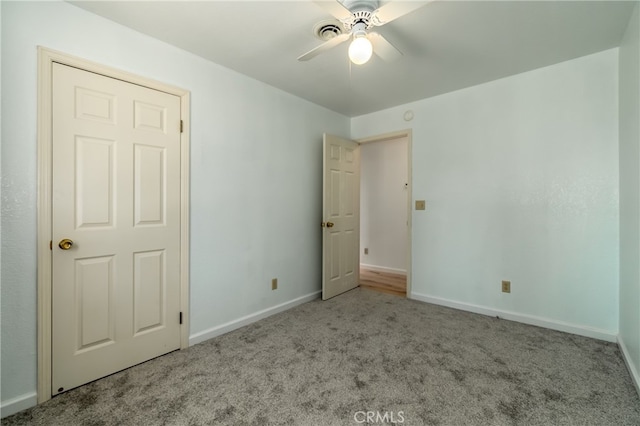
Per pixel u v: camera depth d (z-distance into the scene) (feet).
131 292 6.27
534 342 7.24
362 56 4.97
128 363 6.21
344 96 10.21
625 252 6.52
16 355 4.91
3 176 4.78
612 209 7.20
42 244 5.13
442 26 6.11
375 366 6.19
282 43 6.80
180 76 7.02
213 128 7.71
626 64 6.32
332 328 8.20
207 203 7.59
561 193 7.91
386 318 8.92
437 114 10.16
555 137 7.97
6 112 4.78
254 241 8.79
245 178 8.51
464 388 5.41
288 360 6.47
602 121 7.32
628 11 5.65
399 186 15.53
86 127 5.61
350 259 12.06
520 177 8.54
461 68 8.11
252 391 5.38
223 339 7.57
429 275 10.41
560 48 7.08
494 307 9.04
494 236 9.02
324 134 10.65
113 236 6.00
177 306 7.01
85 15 5.59
